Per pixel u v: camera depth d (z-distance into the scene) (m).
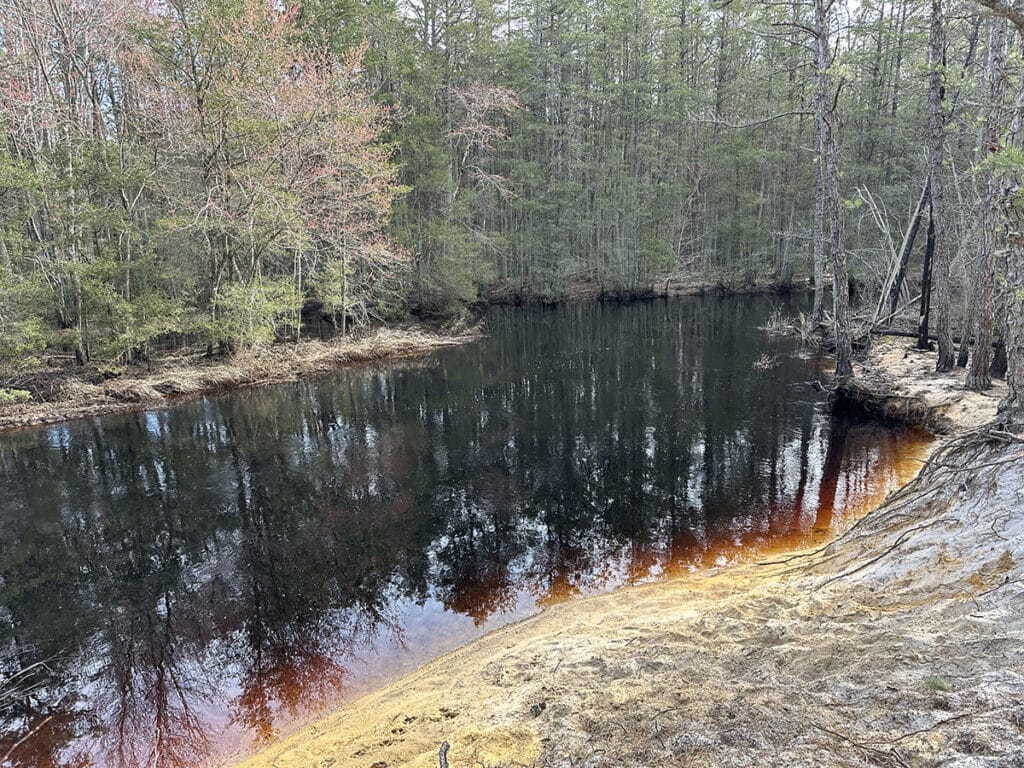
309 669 4.98
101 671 5.10
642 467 9.41
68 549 7.39
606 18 31.17
